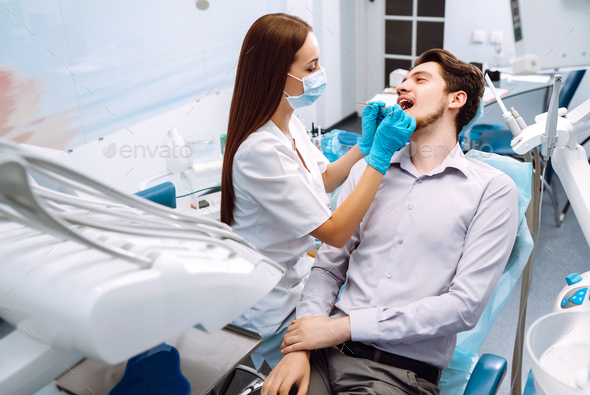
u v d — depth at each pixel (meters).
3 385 0.55
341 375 1.01
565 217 2.81
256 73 1.09
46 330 0.48
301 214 1.09
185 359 0.81
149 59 2.40
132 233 0.53
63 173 0.44
